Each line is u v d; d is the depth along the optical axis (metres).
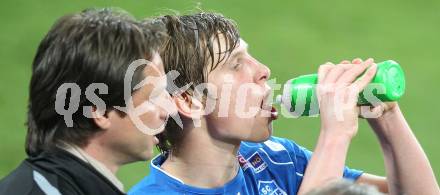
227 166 10.21
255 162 11.00
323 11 30.59
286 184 11.06
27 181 8.05
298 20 30.02
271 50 28.23
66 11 29.45
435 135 24.30
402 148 10.50
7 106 24.92
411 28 29.98
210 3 30.33
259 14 30.14
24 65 26.86
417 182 10.50
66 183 7.98
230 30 9.98
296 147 11.52
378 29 29.83
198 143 10.01
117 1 29.97
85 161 8.19
